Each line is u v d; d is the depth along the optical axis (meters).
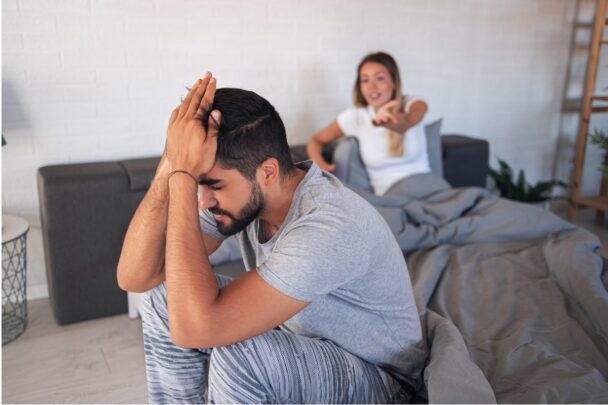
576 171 3.67
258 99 1.13
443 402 1.20
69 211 2.29
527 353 1.51
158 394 1.38
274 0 2.83
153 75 2.64
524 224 2.33
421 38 3.30
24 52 2.38
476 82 3.56
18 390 1.92
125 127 2.64
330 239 1.07
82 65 2.49
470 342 1.59
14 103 2.40
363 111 2.89
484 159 3.23
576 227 2.35
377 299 1.24
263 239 1.28
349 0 3.02
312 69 3.02
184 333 1.07
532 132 3.88
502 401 1.32
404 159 2.84
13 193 2.49
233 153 1.09
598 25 3.44
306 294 1.07
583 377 1.36
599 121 4.05
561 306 1.78
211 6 2.69
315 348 1.21
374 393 1.29
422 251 2.25
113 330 2.34
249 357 1.12
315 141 2.92
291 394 1.18
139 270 1.26
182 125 1.09
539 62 3.75
